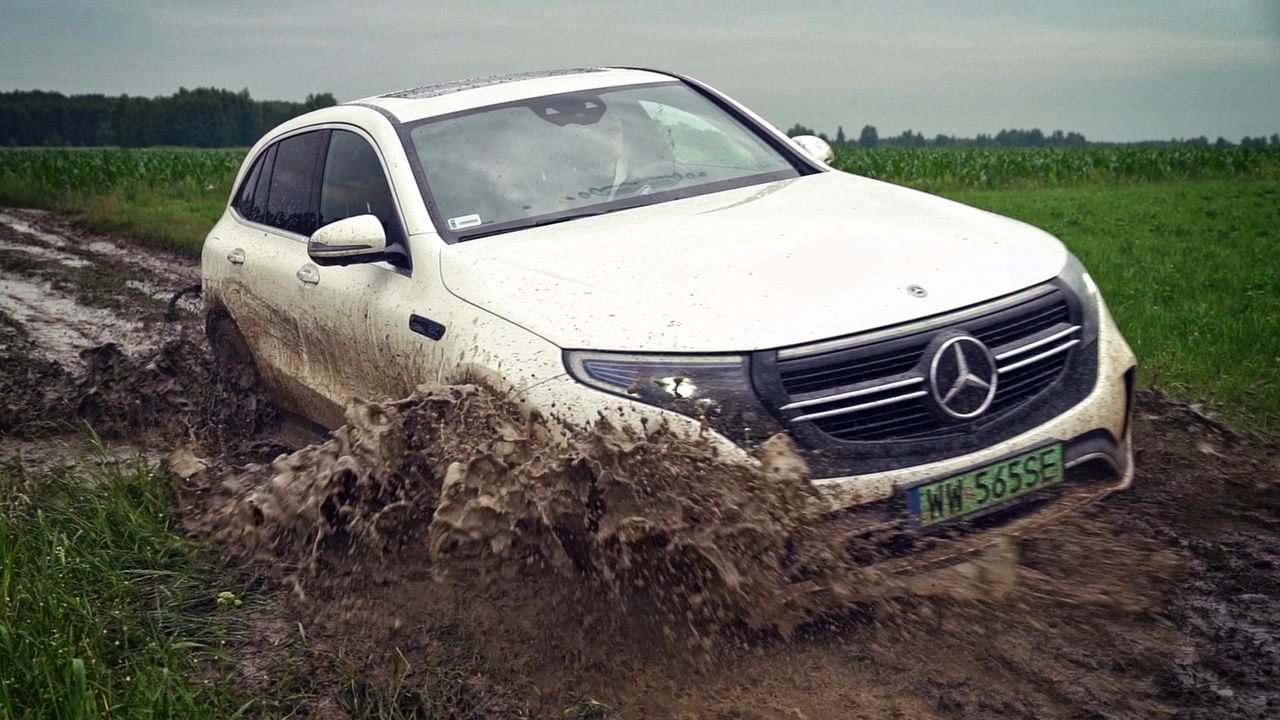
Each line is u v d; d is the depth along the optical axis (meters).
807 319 3.48
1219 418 5.54
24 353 8.71
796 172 5.15
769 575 3.25
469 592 3.63
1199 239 13.77
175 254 14.98
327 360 5.06
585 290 3.79
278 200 5.91
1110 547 4.01
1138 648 3.37
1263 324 7.30
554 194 4.68
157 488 4.94
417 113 5.15
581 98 5.30
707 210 4.47
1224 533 4.25
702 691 3.22
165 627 3.85
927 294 3.61
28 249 16.08
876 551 3.35
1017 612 3.57
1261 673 3.21
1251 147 38.34
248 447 5.87
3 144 171.12
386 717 3.20
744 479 3.27
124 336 9.52
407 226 4.56
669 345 3.47
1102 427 3.71
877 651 3.39
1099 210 19.69
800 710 3.12
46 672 3.20
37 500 4.83
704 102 5.57
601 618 3.44
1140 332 7.26
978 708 3.09
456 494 3.47
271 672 3.51
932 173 33.75
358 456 3.86
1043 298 3.77
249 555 4.29
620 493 3.28
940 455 3.42
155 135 165.75
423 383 4.16
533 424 3.52
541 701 3.22
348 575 3.94
